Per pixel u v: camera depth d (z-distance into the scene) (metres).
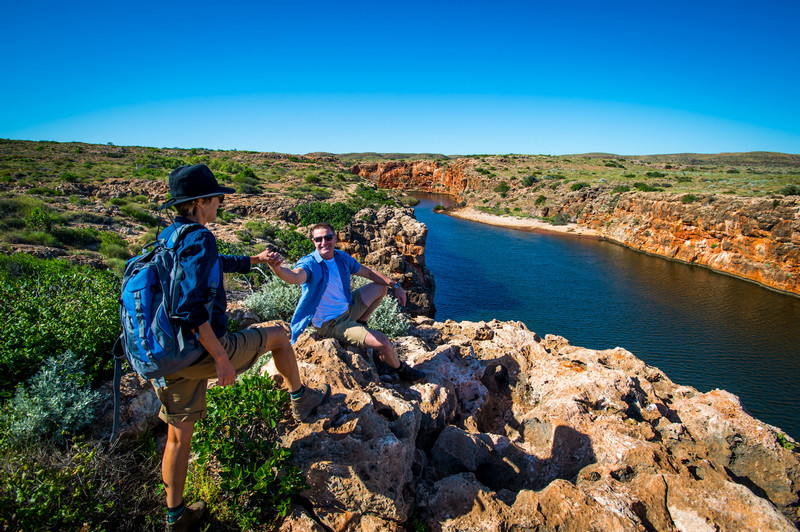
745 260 44.81
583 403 5.00
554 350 7.10
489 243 61.50
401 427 3.84
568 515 3.32
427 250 55.59
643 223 58.84
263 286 8.18
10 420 3.49
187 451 2.70
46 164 61.06
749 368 25.45
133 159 80.75
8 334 4.55
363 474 3.26
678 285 42.09
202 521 3.07
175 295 2.26
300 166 102.31
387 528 3.11
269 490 3.14
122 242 22.94
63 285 6.86
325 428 3.55
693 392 5.97
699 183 79.56
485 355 6.23
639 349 27.80
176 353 2.32
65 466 3.16
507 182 100.25
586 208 74.06
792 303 36.94
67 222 25.08
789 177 84.94
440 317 32.41
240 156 113.88
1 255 11.04
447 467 4.17
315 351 4.58
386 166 141.75
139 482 3.35
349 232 29.81
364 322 4.86
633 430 4.53
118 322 4.96
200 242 2.33
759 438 4.47
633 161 155.12
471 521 3.34
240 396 3.50
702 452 4.55
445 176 133.12
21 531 2.68
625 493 3.62
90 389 4.00
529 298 37.34
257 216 37.84
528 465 4.41
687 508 3.49
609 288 40.72
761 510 3.36
